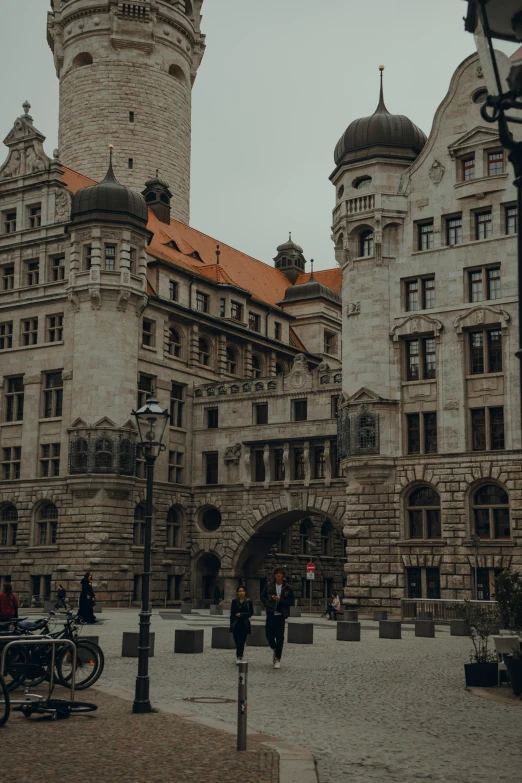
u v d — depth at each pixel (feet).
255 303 296.51
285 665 98.43
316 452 244.22
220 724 59.41
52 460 243.81
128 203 240.73
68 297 241.76
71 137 331.36
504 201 202.18
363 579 205.46
